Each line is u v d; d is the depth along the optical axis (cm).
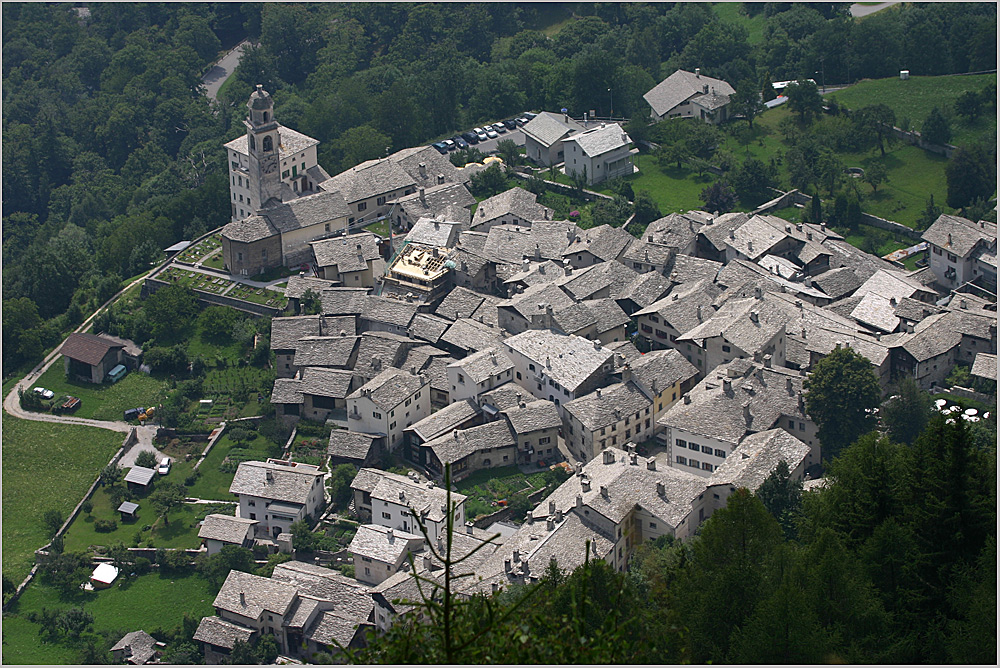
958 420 14400
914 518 14338
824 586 13512
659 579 15662
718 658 13275
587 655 8369
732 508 14825
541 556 18000
